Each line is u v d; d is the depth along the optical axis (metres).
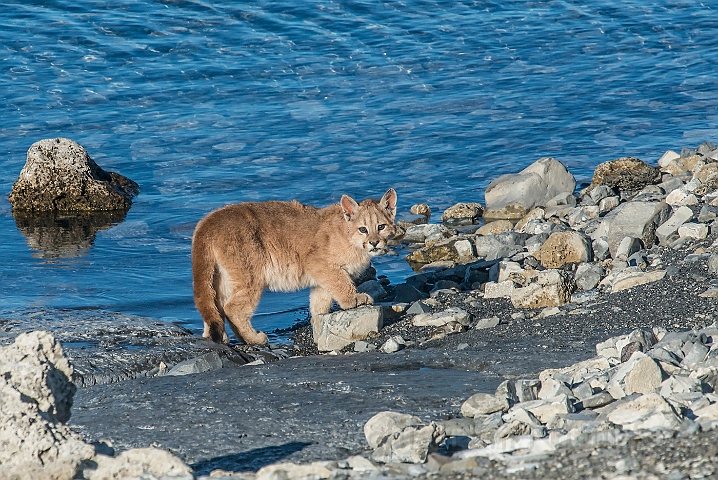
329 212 18.70
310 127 35.06
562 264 20.97
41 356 8.88
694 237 20.64
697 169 26.48
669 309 15.95
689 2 50.56
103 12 45.28
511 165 31.91
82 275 22.92
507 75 40.78
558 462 8.35
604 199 26.06
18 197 29.14
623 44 44.69
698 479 7.36
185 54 41.50
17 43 41.50
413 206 28.23
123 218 28.05
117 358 15.67
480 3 49.50
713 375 11.05
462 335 16.53
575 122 35.69
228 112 36.28
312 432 10.91
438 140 33.97
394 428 10.25
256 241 17.91
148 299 21.20
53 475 8.18
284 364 14.97
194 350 16.41
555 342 14.82
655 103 37.62
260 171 31.25
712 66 41.72
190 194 29.59
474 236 25.02
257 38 43.50
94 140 33.50
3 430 8.34
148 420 11.73
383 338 17.28
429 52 42.97
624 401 10.20
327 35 44.31
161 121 35.28
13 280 22.42
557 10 49.00
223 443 10.66
